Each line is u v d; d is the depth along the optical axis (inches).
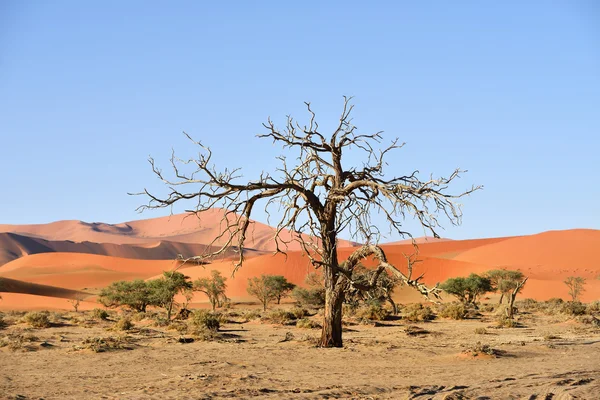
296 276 4141.2
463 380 609.3
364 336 1262.3
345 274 879.1
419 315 1833.2
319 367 734.5
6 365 771.4
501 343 1047.0
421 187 815.1
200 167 777.6
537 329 1460.4
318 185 901.2
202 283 2913.4
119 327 1403.8
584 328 1412.4
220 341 1095.6
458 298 3193.9
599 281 4232.3
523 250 5369.1
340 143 878.4
